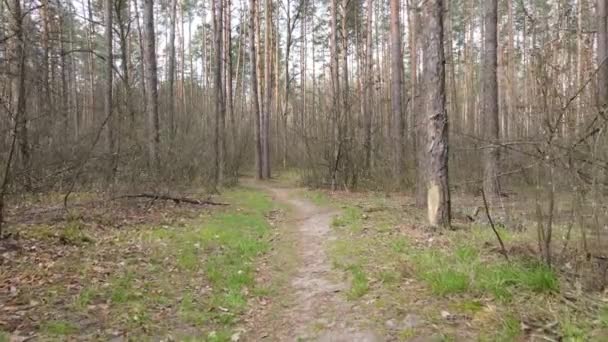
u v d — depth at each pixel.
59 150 11.94
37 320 4.56
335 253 7.45
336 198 15.34
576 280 4.80
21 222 8.95
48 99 13.59
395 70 17.20
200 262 7.06
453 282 5.08
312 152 19.27
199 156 17.19
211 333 4.61
